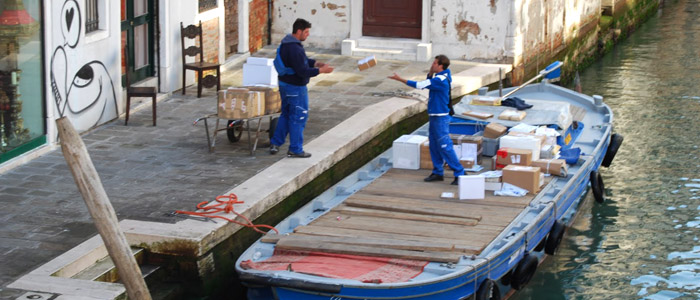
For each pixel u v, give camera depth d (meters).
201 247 9.82
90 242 9.78
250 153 12.83
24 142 12.46
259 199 11.03
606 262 12.34
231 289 10.59
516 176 12.29
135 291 7.85
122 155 12.75
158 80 15.91
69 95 13.23
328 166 12.92
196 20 16.72
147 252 9.95
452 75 18.16
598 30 25.41
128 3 14.93
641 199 14.50
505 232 10.96
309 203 11.70
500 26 19.17
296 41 12.24
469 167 13.16
